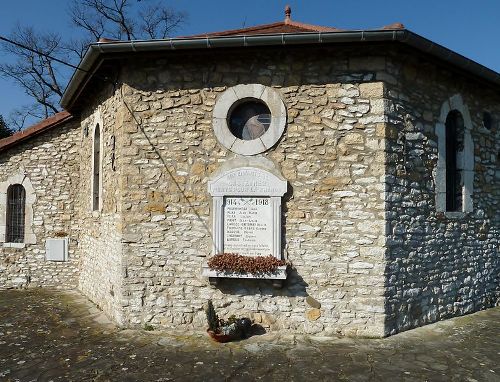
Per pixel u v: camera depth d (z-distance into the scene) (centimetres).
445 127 730
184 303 644
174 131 653
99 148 841
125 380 466
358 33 576
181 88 654
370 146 618
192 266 645
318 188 624
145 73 660
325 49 622
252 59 641
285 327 624
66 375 481
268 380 466
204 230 644
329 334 614
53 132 1011
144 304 650
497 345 586
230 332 583
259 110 652
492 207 835
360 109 621
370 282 610
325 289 619
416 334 626
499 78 759
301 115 631
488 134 834
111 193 724
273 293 629
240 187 634
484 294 800
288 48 617
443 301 708
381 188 612
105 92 775
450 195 760
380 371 492
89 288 876
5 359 531
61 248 994
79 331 644
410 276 650
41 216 1003
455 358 535
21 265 1001
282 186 624
